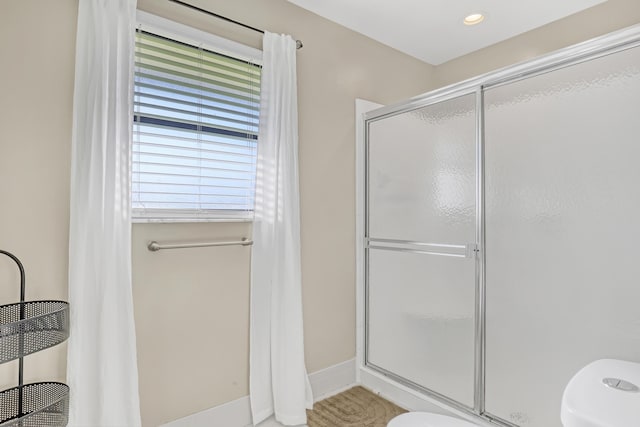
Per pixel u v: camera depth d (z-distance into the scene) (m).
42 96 1.37
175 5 1.67
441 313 1.98
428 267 2.05
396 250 2.23
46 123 1.38
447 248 1.96
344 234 2.35
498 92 1.75
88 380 1.38
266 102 1.89
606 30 2.07
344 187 2.34
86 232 1.38
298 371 1.93
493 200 1.77
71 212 1.37
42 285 1.37
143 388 1.61
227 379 1.85
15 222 1.32
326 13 2.19
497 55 2.57
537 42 2.37
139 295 1.59
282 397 1.91
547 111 1.58
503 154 1.73
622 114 1.38
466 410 1.85
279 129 1.93
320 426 1.88
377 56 2.52
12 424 1.13
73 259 1.36
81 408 1.36
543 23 2.30
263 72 1.88
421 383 2.07
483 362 1.79
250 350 1.89
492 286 1.76
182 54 1.70
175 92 1.68
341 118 2.32
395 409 2.07
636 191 1.34
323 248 2.24
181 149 1.70
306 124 2.15
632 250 1.35
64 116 1.41
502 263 1.73
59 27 1.40
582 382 1.18
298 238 1.99
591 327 1.45
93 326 1.38
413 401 2.07
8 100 1.31
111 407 1.42
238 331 1.88
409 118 2.16
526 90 1.65
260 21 1.95
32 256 1.35
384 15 2.21
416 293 2.12
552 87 1.57
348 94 2.36
